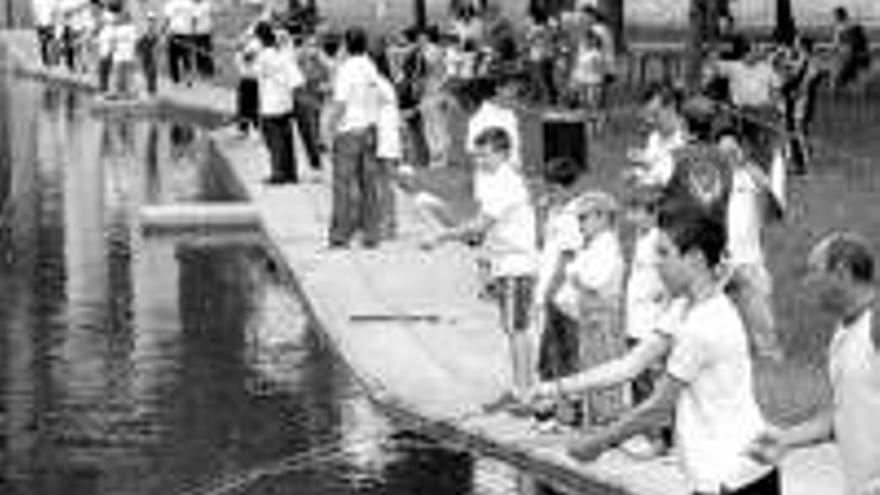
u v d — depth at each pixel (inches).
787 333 839.7
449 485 640.4
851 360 413.7
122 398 778.8
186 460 679.7
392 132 1119.6
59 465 676.1
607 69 1599.4
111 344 887.7
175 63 2203.5
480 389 756.6
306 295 977.5
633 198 716.0
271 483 647.1
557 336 676.1
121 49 2096.5
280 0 2357.3
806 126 1391.5
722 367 434.6
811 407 712.4
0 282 1059.3
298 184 1393.9
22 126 1969.7
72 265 1115.9
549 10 1836.9
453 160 1453.0
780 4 1708.9
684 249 435.8
